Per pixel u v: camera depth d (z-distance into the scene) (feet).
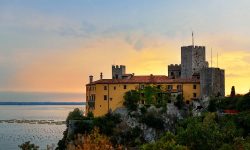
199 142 305.12
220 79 572.10
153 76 590.14
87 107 600.80
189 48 602.85
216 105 532.32
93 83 588.91
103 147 251.80
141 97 555.69
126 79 577.02
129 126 534.78
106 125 526.98
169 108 550.77
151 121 537.65
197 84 563.48
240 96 530.27
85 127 522.88
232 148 302.45
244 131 435.94
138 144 513.04
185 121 511.40
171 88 564.71
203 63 607.78
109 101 563.89
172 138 317.42
